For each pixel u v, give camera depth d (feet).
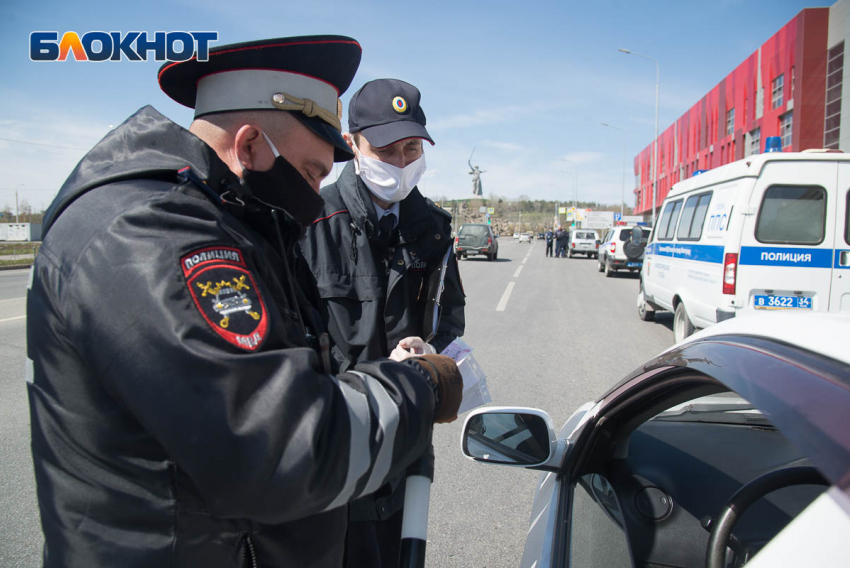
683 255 21.48
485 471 11.09
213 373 2.21
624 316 30.35
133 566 2.50
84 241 2.44
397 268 5.72
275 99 3.00
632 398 5.07
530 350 21.76
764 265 16.60
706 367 3.84
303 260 4.17
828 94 68.39
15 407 13.56
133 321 2.26
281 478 2.21
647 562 4.65
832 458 2.33
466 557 8.30
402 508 5.45
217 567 2.62
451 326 6.29
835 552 2.04
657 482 5.17
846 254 16.17
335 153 3.73
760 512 4.29
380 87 5.74
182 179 2.75
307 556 2.99
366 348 5.45
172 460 2.48
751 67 87.30
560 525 4.87
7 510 8.96
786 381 2.96
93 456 2.52
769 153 16.53
